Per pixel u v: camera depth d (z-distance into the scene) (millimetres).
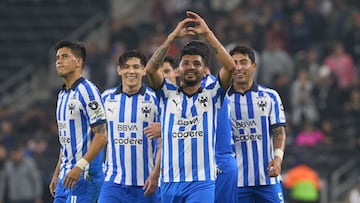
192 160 31438
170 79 35312
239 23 68312
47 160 61969
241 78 35250
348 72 64188
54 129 65625
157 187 34844
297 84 62375
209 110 31531
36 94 73000
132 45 70000
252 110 35500
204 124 31484
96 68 69062
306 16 68438
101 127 32656
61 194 33219
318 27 68125
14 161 54375
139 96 35531
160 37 68188
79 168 32281
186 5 74812
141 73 35500
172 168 31594
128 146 35438
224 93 31672
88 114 32688
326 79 63250
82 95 32656
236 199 34625
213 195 31500
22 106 72500
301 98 62125
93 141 32531
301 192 54375
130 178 35375
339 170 59625
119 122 35500
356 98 63062
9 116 69312
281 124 35500
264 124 35531
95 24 77250
